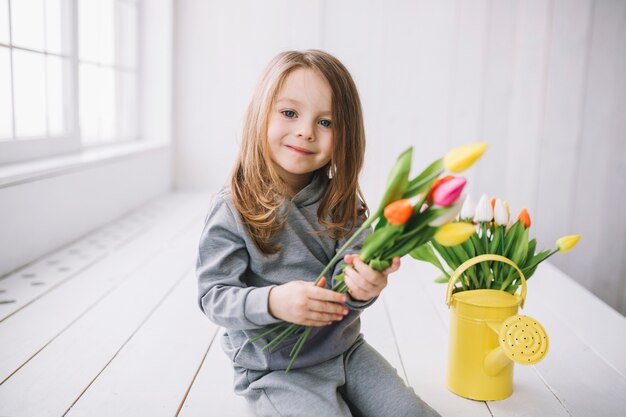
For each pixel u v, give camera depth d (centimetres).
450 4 349
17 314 167
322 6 358
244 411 122
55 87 262
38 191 216
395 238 96
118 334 158
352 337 119
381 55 357
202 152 382
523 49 345
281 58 117
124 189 299
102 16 318
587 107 343
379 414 113
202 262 114
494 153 353
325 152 115
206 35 371
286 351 113
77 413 119
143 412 120
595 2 336
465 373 130
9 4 220
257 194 114
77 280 199
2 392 125
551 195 350
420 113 358
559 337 168
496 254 132
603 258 349
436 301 197
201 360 145
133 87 362
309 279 117
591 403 130
